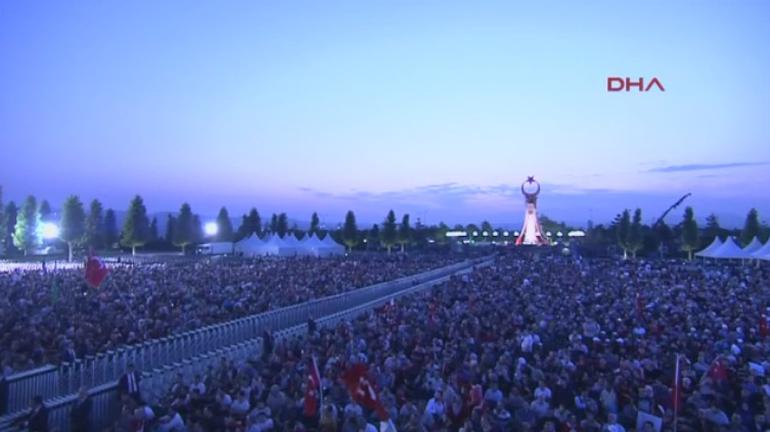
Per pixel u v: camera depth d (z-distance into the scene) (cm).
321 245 9362
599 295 3550
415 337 2183
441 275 5903
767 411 1321
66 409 1562
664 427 1358
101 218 11025
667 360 1872
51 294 3212
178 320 2531
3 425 1442
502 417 1373
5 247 11200
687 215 9944
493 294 3544
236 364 2009
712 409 1363
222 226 13200
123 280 4116
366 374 1197
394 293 4391
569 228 19625
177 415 1392
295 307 3019
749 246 6756
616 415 1331
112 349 1941
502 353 1955
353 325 2545
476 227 18625
